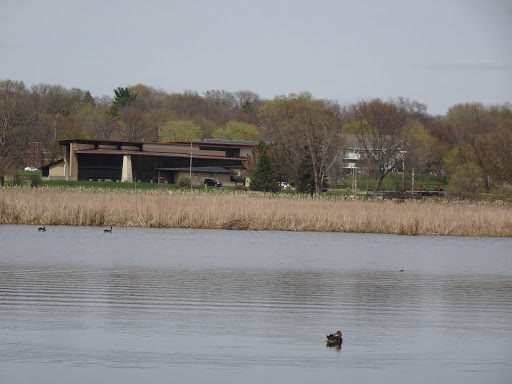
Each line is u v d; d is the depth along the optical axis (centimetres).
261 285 9688
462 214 18312
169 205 17812
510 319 7806
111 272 10494
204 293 8975
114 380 5584
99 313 7688
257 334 6956
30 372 5712
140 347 6438
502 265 12431
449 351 6531
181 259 12138
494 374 5931
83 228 16662
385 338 6925
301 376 5775
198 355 6238
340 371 5912
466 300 8900
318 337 6906
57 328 7000
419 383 5684
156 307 8062
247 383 5584
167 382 5569
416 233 17688
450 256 13738
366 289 9594
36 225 16962
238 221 17512
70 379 5578
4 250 12775
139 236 15475
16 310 7738
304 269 11350
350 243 15425
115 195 19225
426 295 9225
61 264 11212
